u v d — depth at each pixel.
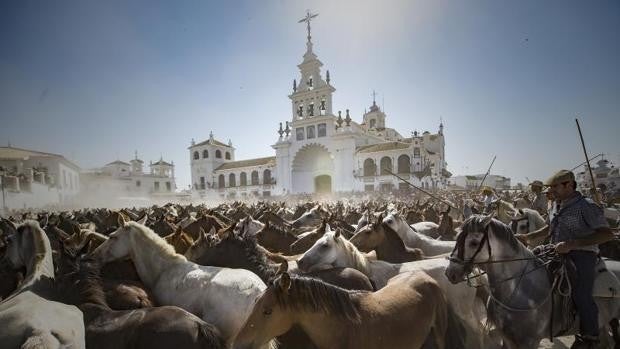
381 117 90.00
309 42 70.38
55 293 4.01
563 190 4.67
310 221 14.63
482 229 4.70
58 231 9.16
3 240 7.68
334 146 62.75
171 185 95.12
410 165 54.88
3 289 5.62
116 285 4.38
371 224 7.46
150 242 5.16
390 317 3.73
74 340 3.07
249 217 9.86
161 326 3.38
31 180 37.16
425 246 8.20
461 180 81.44
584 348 4.43
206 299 4.38
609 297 4.70
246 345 3.16
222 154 83.62
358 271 5.22
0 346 2.82
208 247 5.89
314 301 3.38
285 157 68.31
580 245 4.30
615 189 34.66
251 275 4.64
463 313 5.83
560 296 4.69
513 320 4.64
